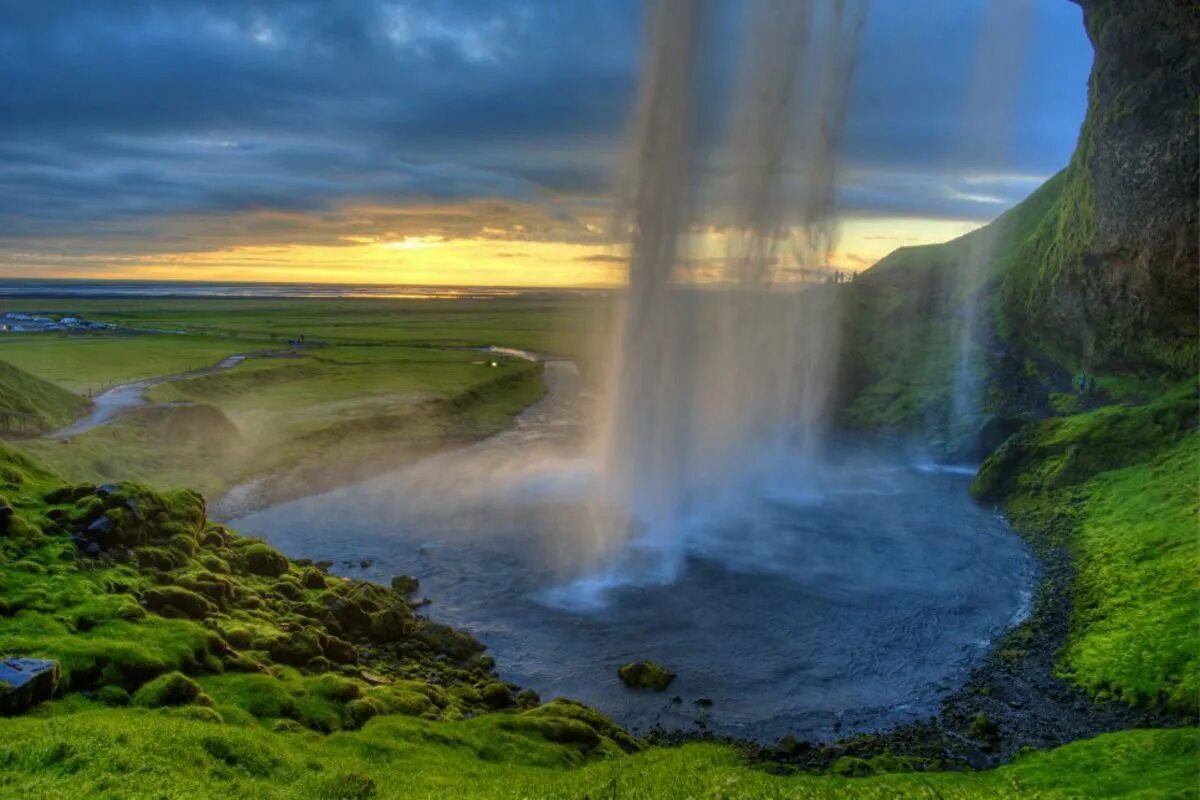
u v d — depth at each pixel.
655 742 34.62
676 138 65.50
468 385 126.94
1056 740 33.81
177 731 23.45
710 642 43.97
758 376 90.88
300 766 23.88
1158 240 75.44
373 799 22.34
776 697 38.38
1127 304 84.00
